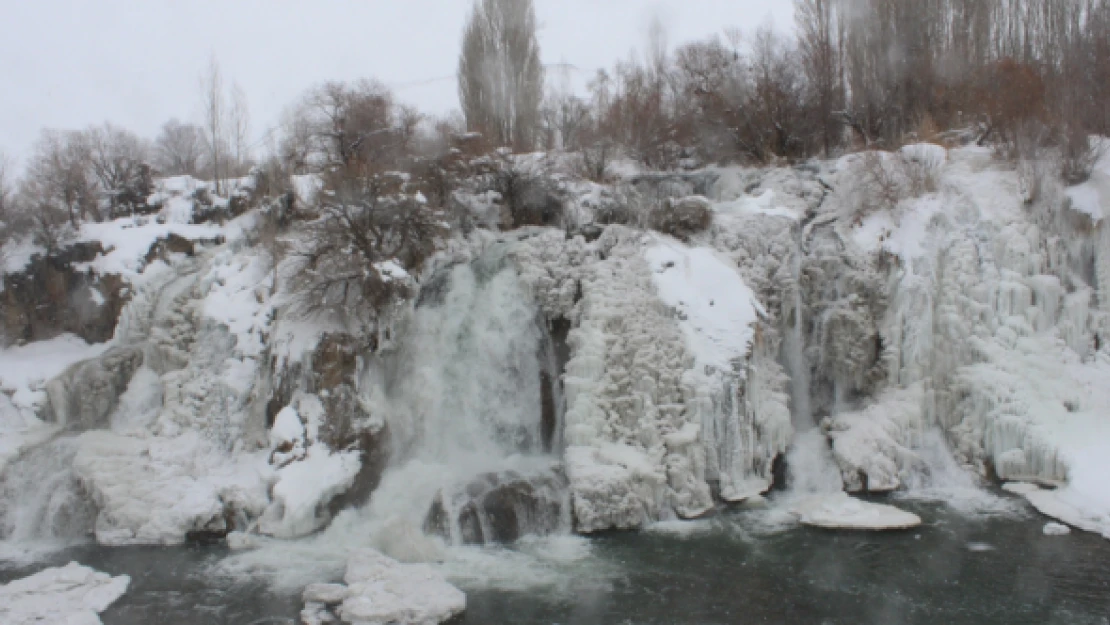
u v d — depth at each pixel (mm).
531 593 14523
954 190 23922
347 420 19625
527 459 20375
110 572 16016
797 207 25562
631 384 19688
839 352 22031
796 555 15898
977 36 32344
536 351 21828
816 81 32906
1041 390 19984
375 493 18844
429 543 16516
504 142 36969
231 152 36781
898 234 23234
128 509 18031
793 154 32656
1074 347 21438
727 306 20766
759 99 33094
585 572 15391
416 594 14180
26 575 16156
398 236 23328
